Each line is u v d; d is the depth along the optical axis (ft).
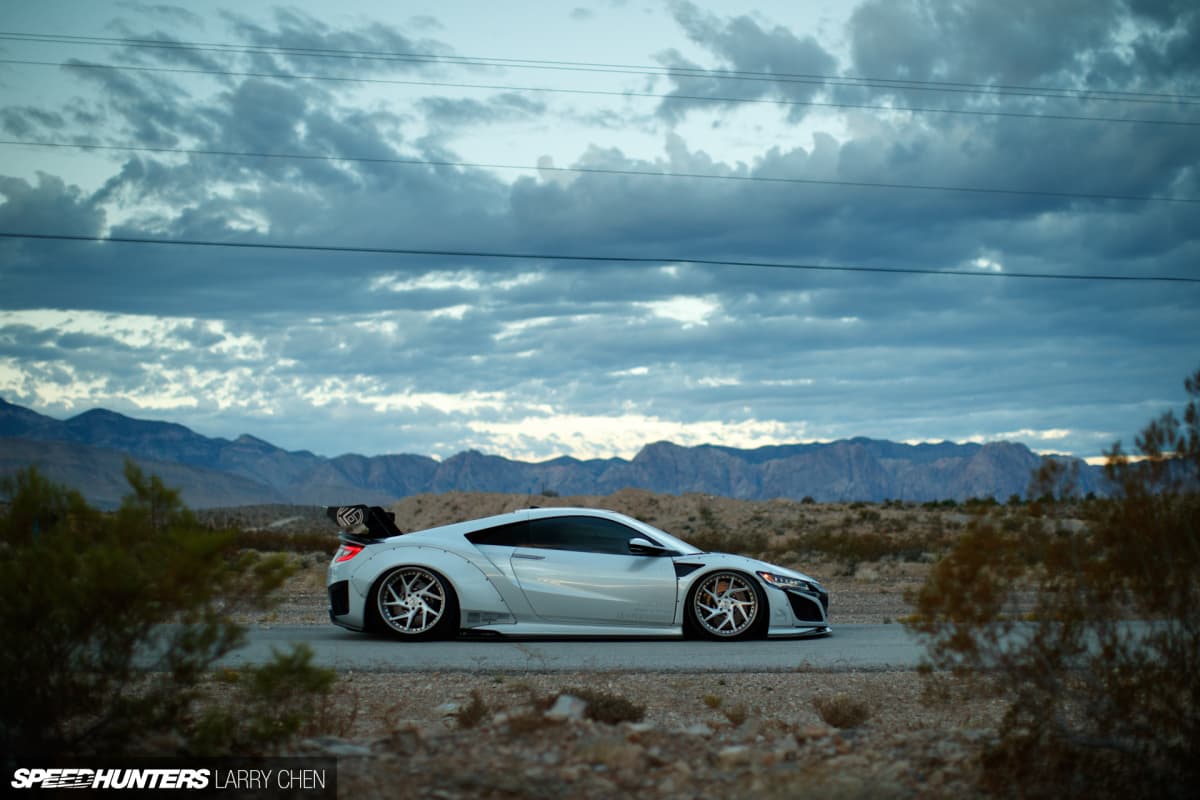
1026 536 16.93
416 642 35.32
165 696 17.16
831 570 83.25
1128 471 16.72
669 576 35.63
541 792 14.92
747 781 15.44
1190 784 15.42
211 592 16.66
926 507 205.36
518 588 35.19
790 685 26.94
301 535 139.74
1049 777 15.71
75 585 15.90
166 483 17.65
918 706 24.13
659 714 22.80
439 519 202.18
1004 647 16.88
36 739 16.11
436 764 16.19
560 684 26.55
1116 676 16.16
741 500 219.20
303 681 17.07
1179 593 16.11
